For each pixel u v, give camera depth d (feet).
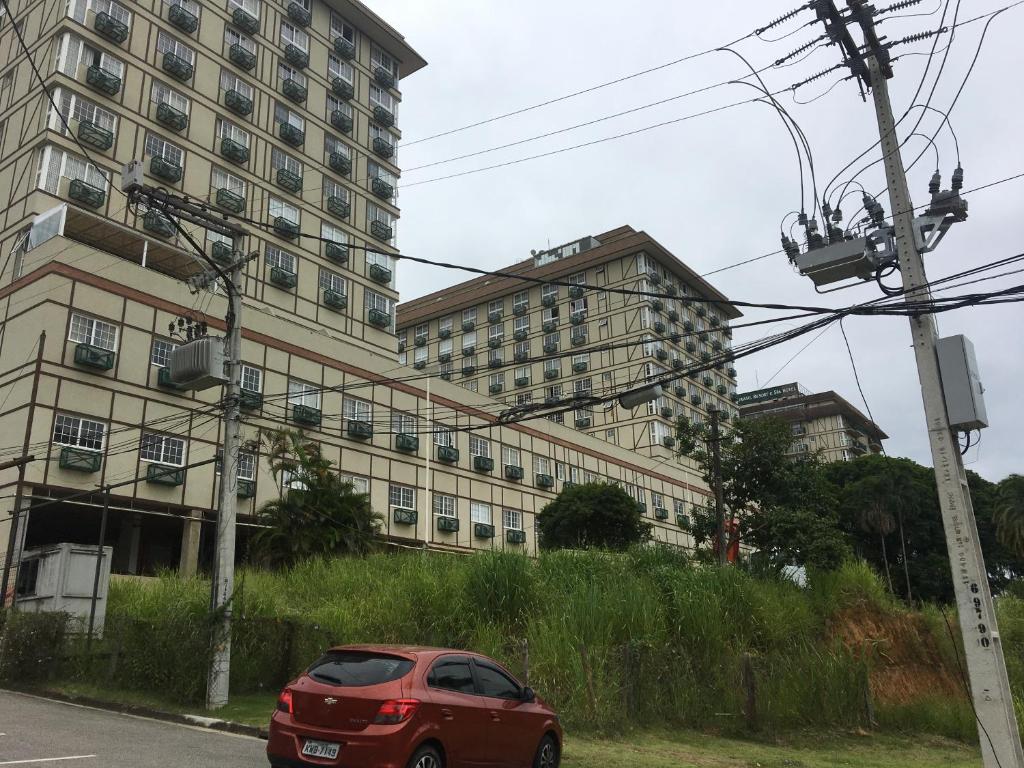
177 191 117.60
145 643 49.90
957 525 33.12
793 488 107.76
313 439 117.08
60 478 92.89
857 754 46.39
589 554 68.23
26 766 28.27
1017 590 159.43
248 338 118.62
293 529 93.35
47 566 63.05
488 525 156.76
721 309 275.18
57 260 98.02
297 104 151.84
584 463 190.08
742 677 50.70
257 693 50.78
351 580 64.75
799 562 94.68
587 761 36.04
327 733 24.26
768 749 45.09
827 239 39.45
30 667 53.88
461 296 277.03
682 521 114.01
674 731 47.06
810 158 40.55
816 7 38.86
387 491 136.77
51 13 119.85
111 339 101.55
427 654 26.89
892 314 36.11
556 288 257.55
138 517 103.96
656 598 57.72
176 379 51.70
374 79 172.96
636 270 240.73
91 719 41.34
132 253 122.01
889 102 38.86
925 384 35.06
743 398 356.38
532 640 49.65
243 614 52.85
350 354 135.03
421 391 148.66
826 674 54.24
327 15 163.94
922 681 66.03
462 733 26.03
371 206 163.73
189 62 132.98
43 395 93.30
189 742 35.63
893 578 192.85
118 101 120.67
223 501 50.24
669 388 235.20
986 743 31.01
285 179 144.25
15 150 115.85
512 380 257.14
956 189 36.78
